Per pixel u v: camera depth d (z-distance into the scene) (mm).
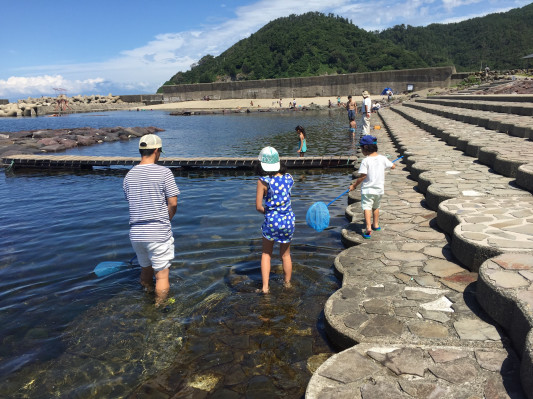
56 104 71562
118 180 11320
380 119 26969
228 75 106875
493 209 4922
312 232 5973
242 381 2885
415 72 55875
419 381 2418
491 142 9070
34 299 4238
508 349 2678
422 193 7055
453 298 3418
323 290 4176
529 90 24328
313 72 94938
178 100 74375
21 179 11914
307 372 2938
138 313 3896
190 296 4191
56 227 6758
